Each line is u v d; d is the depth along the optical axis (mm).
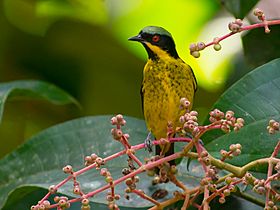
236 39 14070
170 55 10836
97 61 14391
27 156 10477
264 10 13609
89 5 14680
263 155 8773
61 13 14656
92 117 10602
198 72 14102
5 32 14547
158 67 10695
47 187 9047
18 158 10484
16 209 10133
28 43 14523
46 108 14047
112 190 7453
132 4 14852
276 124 7676
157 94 10594
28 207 10164
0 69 14461
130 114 14227
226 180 7574
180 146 9688
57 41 14516
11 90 11359
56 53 14461
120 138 7617
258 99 9023
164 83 10586
